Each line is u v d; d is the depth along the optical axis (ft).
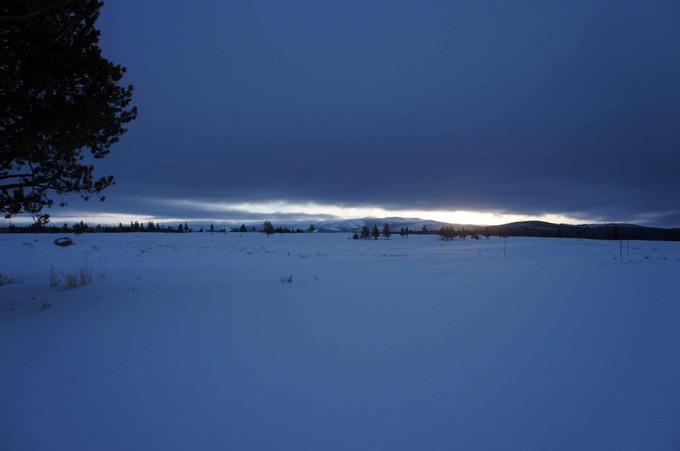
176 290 34.37
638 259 82.89
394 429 9.89
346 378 13.44
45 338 18.38
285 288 35.65
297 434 9.59
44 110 27.32
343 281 41.73
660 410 10.99
